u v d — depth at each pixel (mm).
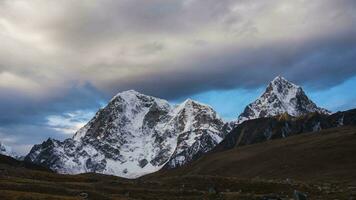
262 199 146625
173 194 167125
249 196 153875
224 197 155625
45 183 174000
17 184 156375
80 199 137875
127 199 147625
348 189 177625
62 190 155375
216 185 197000
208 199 153500
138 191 171750
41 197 133625
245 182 196375
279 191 179750
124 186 192375
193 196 161375
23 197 131750
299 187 183625
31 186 156750
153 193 169000
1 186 152500
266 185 191125
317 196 159250
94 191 166000
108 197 150250
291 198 146875
